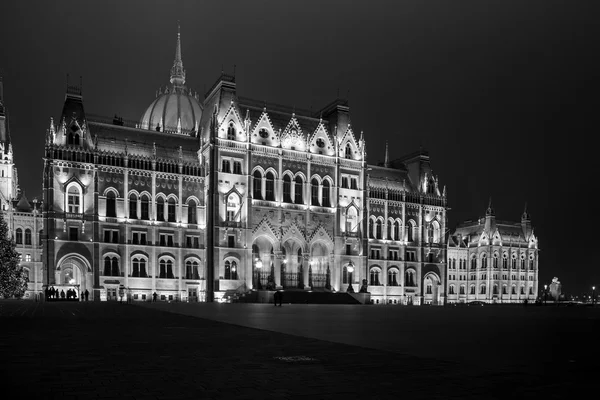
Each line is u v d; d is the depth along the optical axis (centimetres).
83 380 1230
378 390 1130
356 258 10562
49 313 4059
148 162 9100
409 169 12769
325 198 10431
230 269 9219
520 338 2319
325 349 1842
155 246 8956
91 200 8588
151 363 1493
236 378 1262
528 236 16125
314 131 10456
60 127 8738
